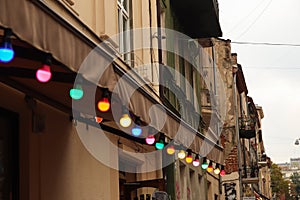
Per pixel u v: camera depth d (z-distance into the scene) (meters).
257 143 62.12
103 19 11.32
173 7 20.98
